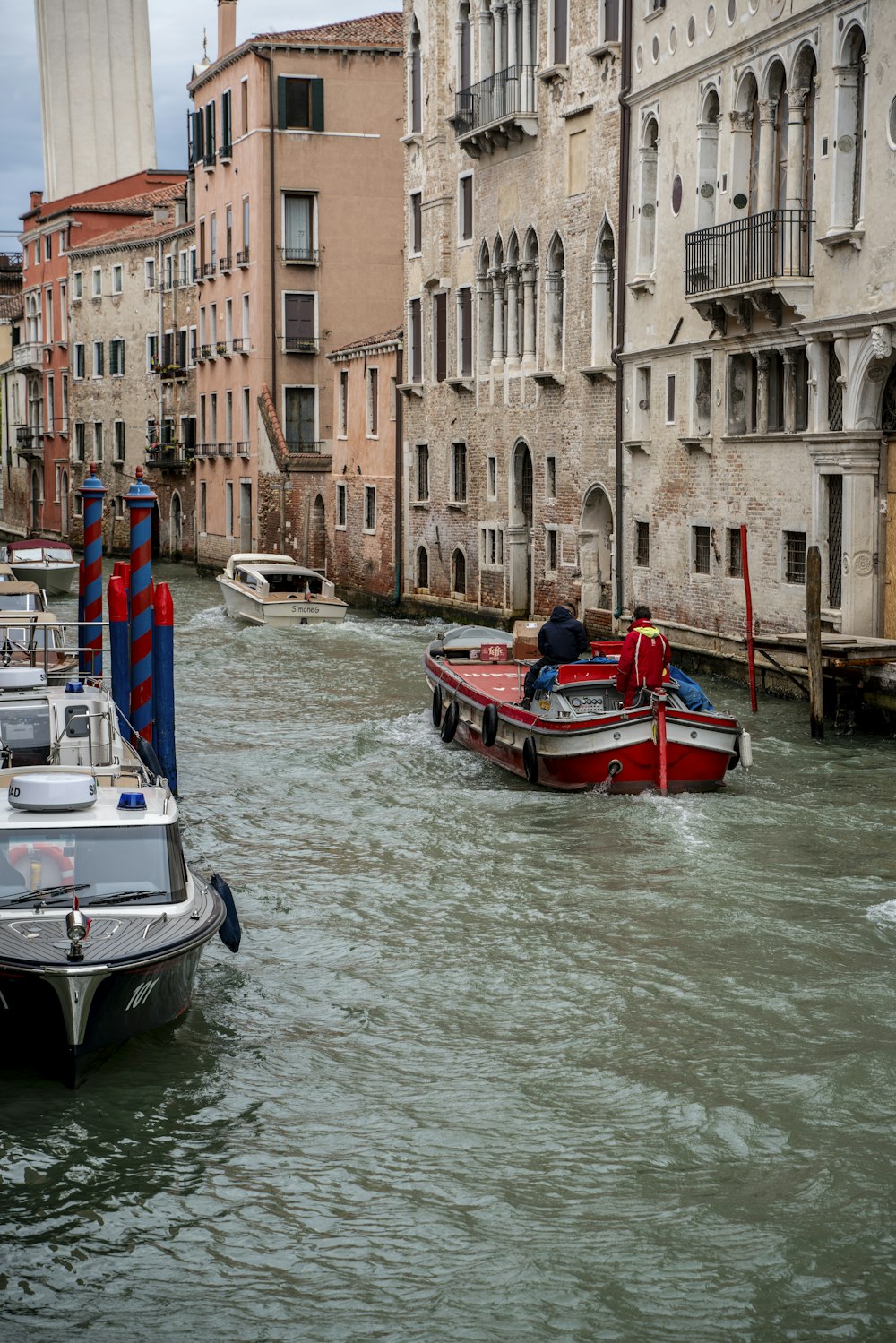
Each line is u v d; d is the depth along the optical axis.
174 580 53.84
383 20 51.22
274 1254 8.67
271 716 24.27
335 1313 8.14
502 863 15.59
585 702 18.98
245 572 38.16
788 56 23.20
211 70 53.31
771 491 24.48
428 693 26.52
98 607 22.48
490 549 36.38
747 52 24.50
